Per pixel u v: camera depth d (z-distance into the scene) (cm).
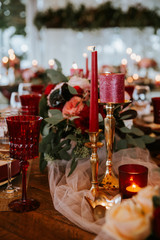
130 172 82
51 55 591
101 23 500
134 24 496
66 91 99
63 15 507
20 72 362
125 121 121
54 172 99
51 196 88
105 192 85
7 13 588
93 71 71
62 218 76
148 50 557
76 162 92
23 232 69
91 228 68
